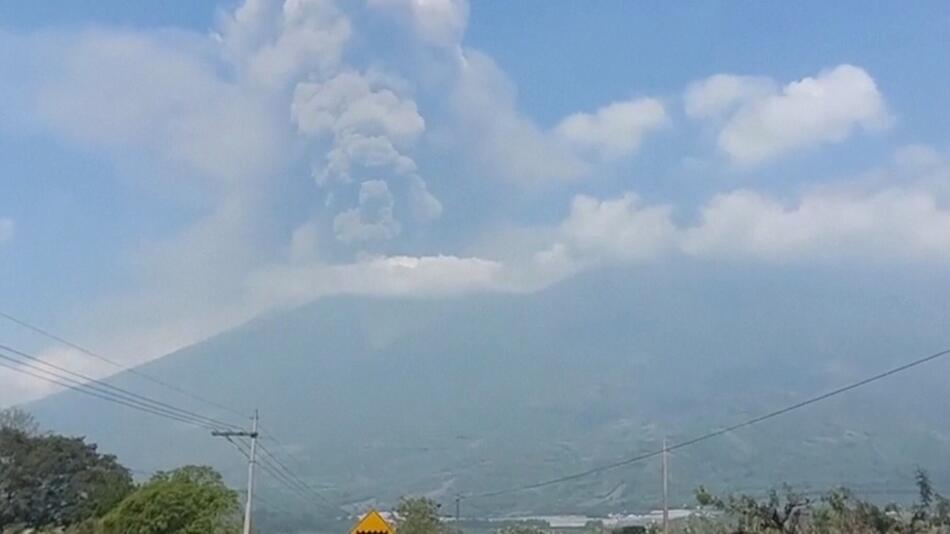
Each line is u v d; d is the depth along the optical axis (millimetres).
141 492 63750
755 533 48562
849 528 47094
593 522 110250
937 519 46500
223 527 64688
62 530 74688
